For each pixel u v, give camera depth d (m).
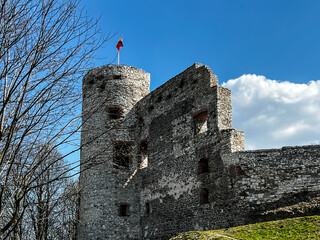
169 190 23.98
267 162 18.95
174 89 25.72
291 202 17.86
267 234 13.82
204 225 20.64
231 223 19.06
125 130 28.08
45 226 22.28
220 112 21.69
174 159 24.19
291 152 18.69
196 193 21.73
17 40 9.91
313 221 13.97
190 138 23.23
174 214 23.06
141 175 27.25
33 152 11.91
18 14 10.06
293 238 13.00
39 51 10.08
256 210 18.34
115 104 28.45
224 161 20.23
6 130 10.28
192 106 23.70
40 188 20.41
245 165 19.28
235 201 19.14
